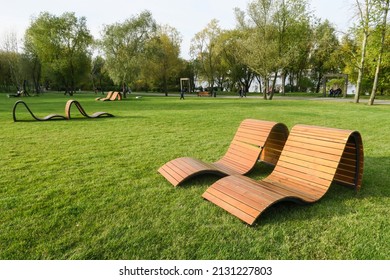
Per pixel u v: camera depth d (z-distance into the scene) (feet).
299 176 14.69
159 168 17.78
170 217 11.91
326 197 13.97
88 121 41.63
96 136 29.86
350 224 11.37
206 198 13.46
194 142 26.96
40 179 16.40
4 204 13.03
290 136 16.12
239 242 10.19
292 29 103.19
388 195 14.29
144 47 120.16
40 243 10.11
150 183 15.81
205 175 17.01
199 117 46.88
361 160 14.38
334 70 157.89
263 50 100.89
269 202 11.53
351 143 14.51
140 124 38.75
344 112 55.31
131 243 10.13
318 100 100.01
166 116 48.49
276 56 103.30
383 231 10.89
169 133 31.76
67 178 16.57
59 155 21.86
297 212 12.33
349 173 15.16
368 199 13.79
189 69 206.49
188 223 11.41
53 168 18.49
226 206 12.31
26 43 161.89
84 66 162.09
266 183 14.30
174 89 207.00
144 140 27.86
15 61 163.63
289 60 103.60
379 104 79.00
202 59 175.11
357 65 83.66
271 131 19.16
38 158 20.93
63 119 43.68
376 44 75.25
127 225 11.28
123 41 116.37
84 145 25.52
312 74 172.45
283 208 12.69
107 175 17.17
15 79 175.83
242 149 18.83
